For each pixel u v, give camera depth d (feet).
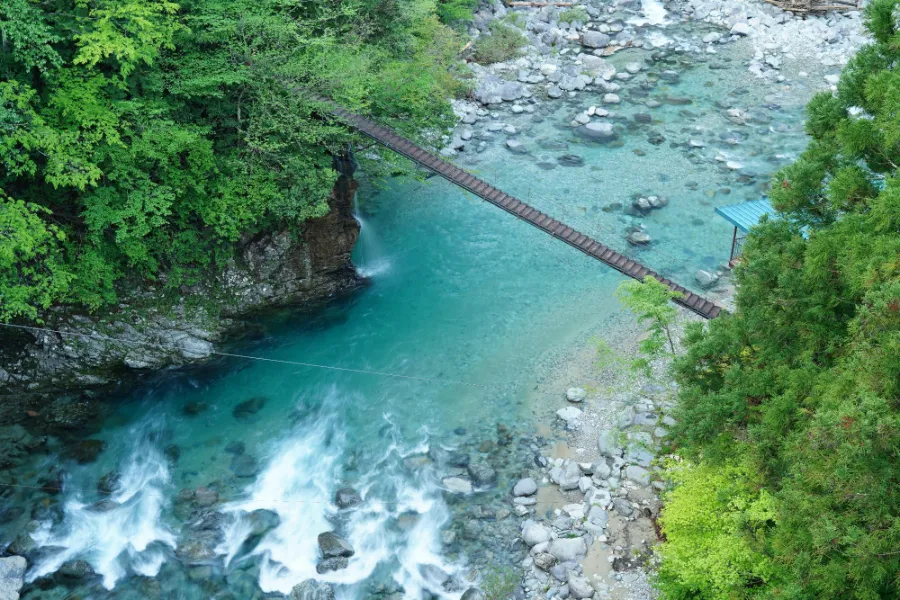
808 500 42.57
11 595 63.67
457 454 76.84
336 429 79.97
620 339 89.10
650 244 104.58
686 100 136.15
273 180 85.25
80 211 79.41
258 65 83.15
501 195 86.33
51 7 72.18
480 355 88.33
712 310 77.82
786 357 52.03
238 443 78.48
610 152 123.44
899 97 44.21
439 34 115.55
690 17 163.43
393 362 87.56
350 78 85.35
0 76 68.90
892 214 42.16
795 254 51.70
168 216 85.30
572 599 62.64
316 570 66.39
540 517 69.97
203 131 80.28
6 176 72.18
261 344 89.25
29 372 81.05
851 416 38.29
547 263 101.91
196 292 88.99
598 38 151.23
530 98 136.87
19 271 77.61
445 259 102.68
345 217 93.09
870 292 40.75
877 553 39.19
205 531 69.67
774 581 51.80
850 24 153.48
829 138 54.08
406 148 87.66
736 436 53.62
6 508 71.05
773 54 148.87
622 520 68.13
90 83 71.31
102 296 83.56
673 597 56.39
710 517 54.65
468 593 63.41
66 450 76.74
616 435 76.23
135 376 84.28
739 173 117.91
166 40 74.13
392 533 69.41
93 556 67.62
